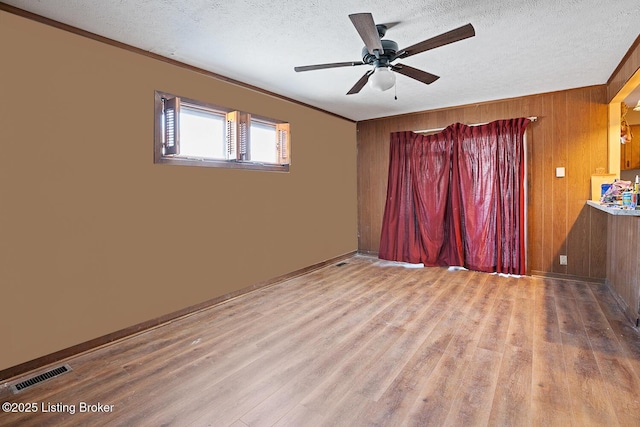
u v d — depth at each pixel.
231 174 3.60
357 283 4.13
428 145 4.88
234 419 1.72
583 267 4.02
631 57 2.90
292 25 2.45
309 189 4.74
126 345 2.57
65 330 2.38
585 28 2.52
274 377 2.11
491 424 1.65
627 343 2.45
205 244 3.34
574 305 3.24
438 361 2.26
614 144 3.80
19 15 2.16
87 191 2.49
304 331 2.77
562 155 4.09
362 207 5.76
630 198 2.85
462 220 4.65
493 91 4.08
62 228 2.37
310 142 4.74
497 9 2.25
